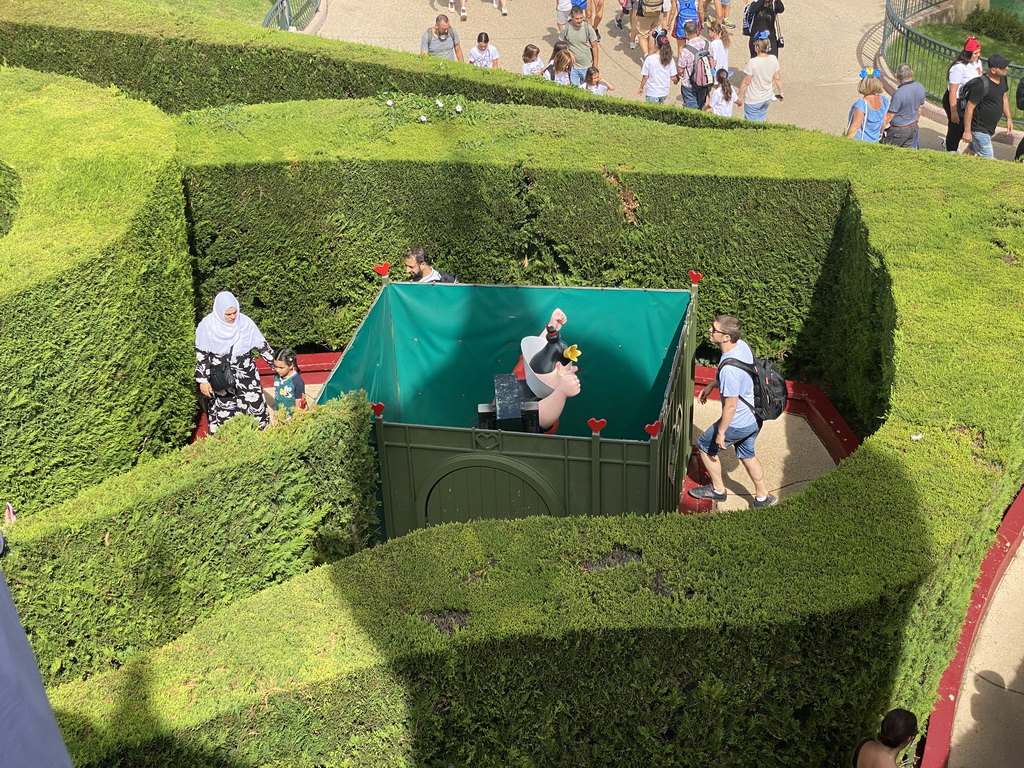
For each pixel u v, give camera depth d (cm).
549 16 2002
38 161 895
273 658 442
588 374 883
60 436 727
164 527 548
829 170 926
